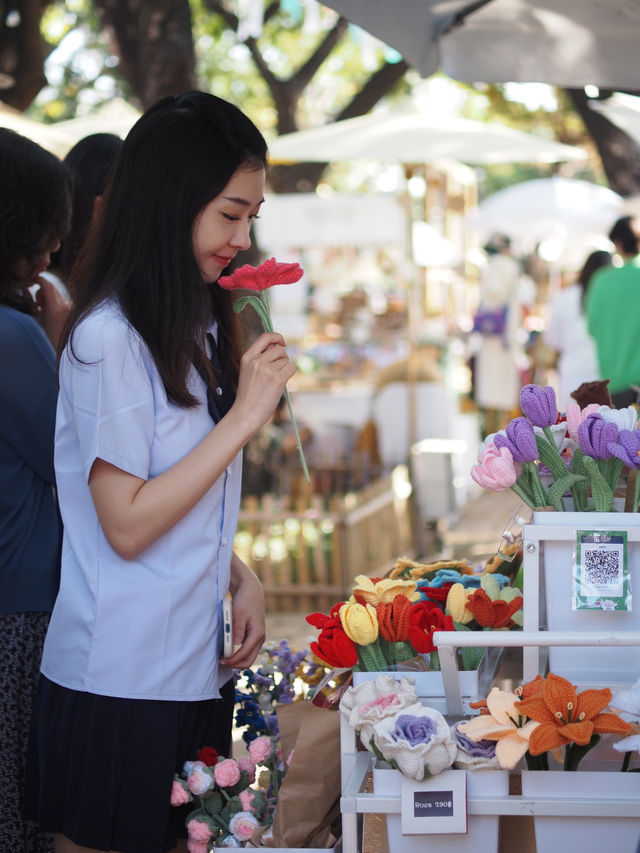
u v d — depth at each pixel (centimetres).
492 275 990
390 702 179
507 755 167
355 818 178
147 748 195
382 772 174
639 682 176
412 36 324
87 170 281
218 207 195
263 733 243
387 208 730
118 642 194
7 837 228
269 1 1185
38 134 618
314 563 659
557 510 197
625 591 185
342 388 954
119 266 195
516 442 195
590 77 332
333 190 2047
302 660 248
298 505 683
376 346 1154
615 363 533
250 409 192
